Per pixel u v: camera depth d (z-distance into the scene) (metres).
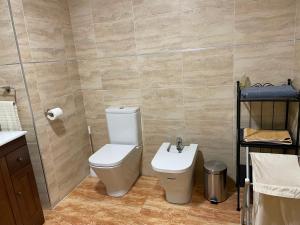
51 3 2.15
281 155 1.58
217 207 2.03
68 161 2.39
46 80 2.08
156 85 2.35
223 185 2.07
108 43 2.39
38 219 1.93
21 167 1.77
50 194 2.13
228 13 1.97
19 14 1.81
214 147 2.32
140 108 2.46
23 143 1.80
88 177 2.72
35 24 1.96
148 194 2.30
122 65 2.40
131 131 2.39
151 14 2.18
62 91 2.29
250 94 1.69
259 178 1.35
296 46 1.87
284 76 1.97
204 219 1.90
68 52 2.39
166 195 2.14
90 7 2.35
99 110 2.63
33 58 1.94
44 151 2.05
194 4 2.04
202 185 2.38
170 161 1.94
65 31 2.35
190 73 2.21
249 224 1.54
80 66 2.55
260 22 1.92
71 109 2.44
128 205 2.15
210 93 2.20
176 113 2.36
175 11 2.10
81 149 2.62
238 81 1.99
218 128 2.26
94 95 2.60
